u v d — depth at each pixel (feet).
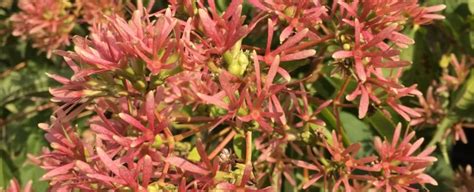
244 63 0.73
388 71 1.05
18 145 1.33
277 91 0.73
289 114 0.85
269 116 0.71
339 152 0.82
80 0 1.21
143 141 0.70
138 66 0.68
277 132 0.85
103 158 0.66
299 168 1.04
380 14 0.77
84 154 0.74
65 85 0.71
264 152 0.86
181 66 0.69
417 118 1.12
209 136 0.86
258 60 0.75
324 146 0.86
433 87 1.17
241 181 0.68
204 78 0.74
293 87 0.95
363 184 0.93
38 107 1.34
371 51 0.80
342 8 0.79
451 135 1.15
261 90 0.71
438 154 1.18
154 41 0.67
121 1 1.18
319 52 0.87
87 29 1.30
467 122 1.18
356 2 0.78
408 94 0.89
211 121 0.75
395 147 0.83
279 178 0.91
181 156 0.75
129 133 0.71
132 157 0.69
